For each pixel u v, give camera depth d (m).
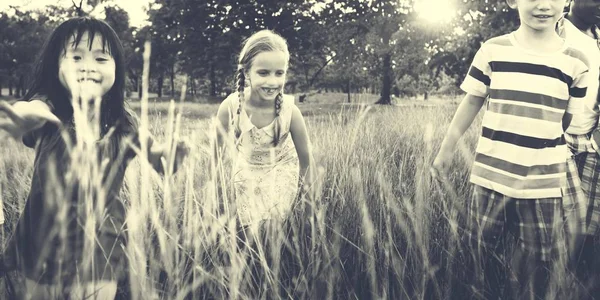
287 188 2.54
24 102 1.60
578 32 2.48
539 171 2.15
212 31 17.34
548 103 2.14
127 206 1.81
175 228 1.50
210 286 1.56
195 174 1.88
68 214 1.58
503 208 2.17
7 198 2.40
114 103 1.80
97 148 1.70
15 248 1.69
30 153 3.35
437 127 4.29
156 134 2.03
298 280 1.67
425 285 1.62
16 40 28.88
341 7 19.83
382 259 1.74
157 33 18.02
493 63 2.25
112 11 21.30
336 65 22.03
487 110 2.28
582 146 2.45
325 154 2.84
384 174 2.42
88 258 1.43
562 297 1.61
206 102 18.05
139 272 1.43
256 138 2.57
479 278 1.70
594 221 2.38
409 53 21.03
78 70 1.68
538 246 2.11
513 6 2.29
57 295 1.44
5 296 1.58
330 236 1.90
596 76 2.40
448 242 1.83
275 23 17.48
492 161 2.21
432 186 2.21
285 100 2.61
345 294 1.67
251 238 1.83
